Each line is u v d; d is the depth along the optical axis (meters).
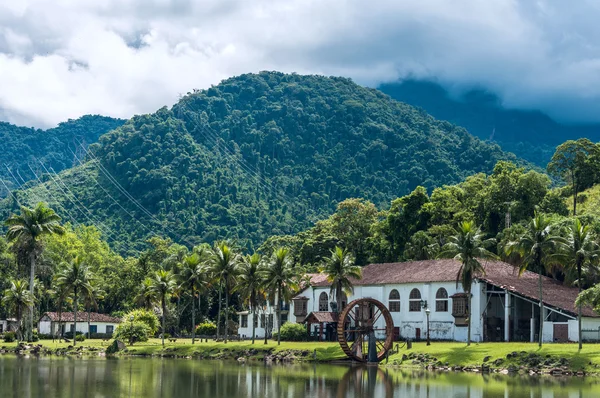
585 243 91.69
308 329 133.62
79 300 178.62
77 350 132.25
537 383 78.25
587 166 183.00
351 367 100.81
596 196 179.38
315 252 192.88
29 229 142.00
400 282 127.00
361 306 116.19
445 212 168.12
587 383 78.06
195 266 139.88
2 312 178.12
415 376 87.00
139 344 142.38
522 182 158.38
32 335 149.00
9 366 98.69
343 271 119.75
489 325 115.94
